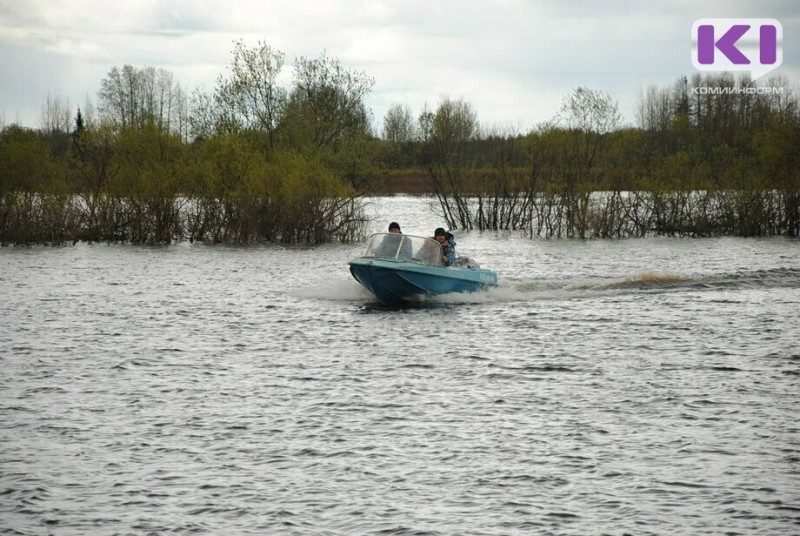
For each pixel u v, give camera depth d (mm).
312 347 65875
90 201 162375
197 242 157625
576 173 172625
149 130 166625
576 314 79688
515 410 49188
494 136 188250
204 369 58906
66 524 34938
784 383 55094
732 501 36844
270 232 158750
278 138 194750
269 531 34344
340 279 105375
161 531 34375
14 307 84688
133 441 43969
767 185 169750
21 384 54844
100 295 92875
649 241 160000
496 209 184000
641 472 39875
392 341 67938
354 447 43062
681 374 57500
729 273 109875
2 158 151125
